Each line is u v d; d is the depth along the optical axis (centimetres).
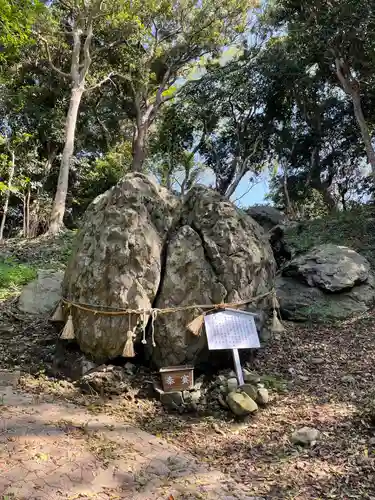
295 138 1719
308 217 1600
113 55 1889
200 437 371
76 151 1947
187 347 443
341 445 344
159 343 448
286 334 589
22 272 877
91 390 428
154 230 475
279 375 480
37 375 467
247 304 473
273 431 375
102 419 380
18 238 1384
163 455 331
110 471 302
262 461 335
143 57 1916
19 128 1664
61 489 277
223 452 349
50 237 1316
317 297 666
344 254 718
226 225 480
